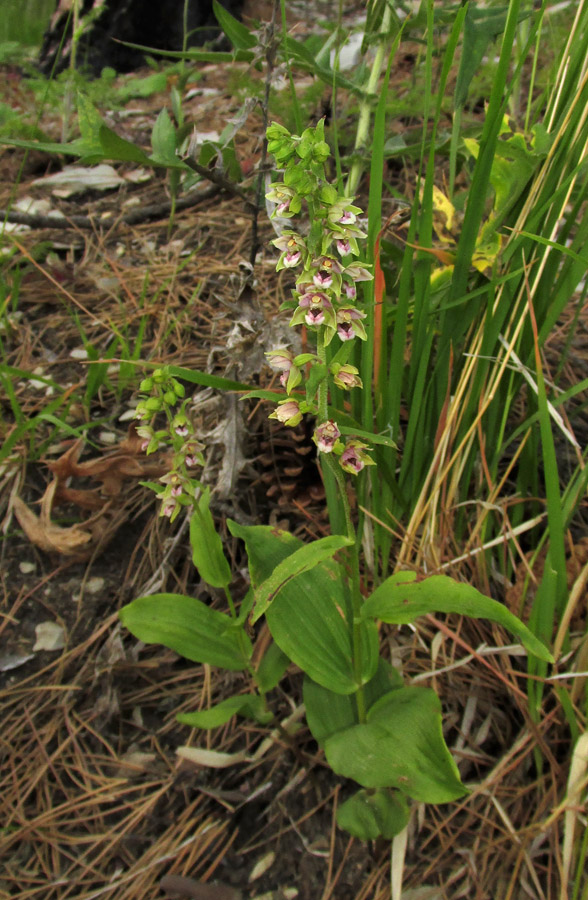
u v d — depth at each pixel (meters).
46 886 0.34
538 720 0.36
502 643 0.38
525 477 0.42
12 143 0.36
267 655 0.36
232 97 0.88
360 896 0.33
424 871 0.34
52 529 0.46
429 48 0.33
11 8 1.02
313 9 1.18
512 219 0.38
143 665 0.42
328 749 0.31
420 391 0.38
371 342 0.35
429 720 0.31
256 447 0.48
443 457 0.39
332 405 0.39
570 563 0.39
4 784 0.38
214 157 0.44
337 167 0.36
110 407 0.55
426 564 0.41
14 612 0.45
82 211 0.75
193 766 0.38
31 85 0.80
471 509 0.43
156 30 1.08
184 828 0.36
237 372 0.43
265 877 0.34
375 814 0.33
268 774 0.37
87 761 0.39
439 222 0.44
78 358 0.59
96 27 1.04
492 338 0.37
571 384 0.52
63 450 0.52
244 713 0.36
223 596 0.44
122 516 0.48
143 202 0.75
